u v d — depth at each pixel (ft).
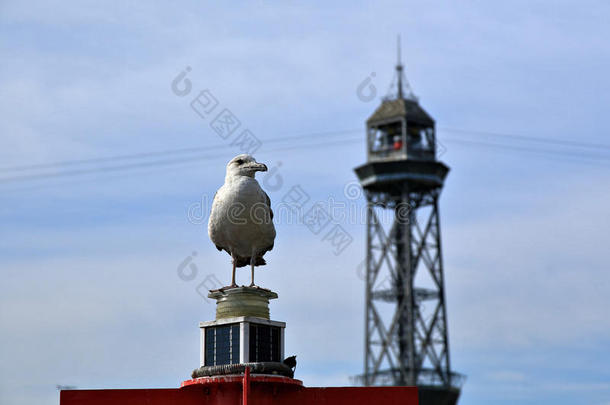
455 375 577.02
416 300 589.32
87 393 131.23
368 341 587.27
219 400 127.54
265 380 125.90
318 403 130.72
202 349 130.72
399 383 573.74
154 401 130.52
